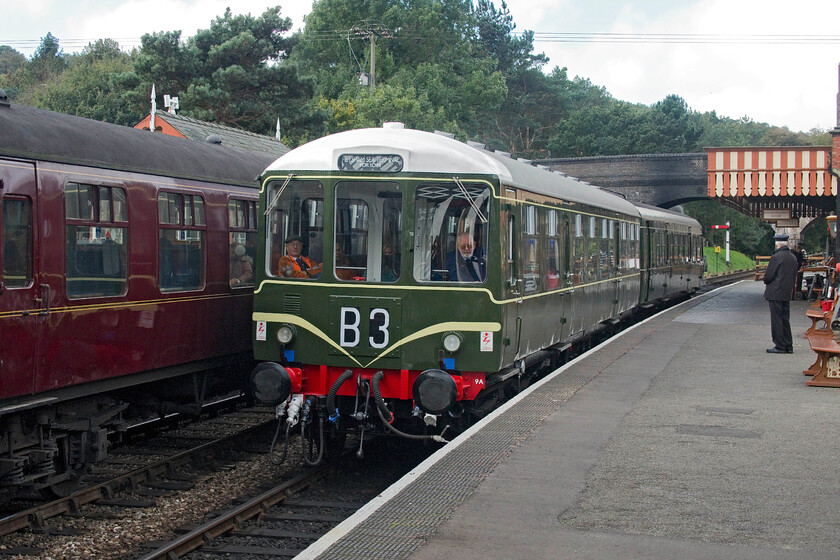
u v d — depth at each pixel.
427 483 6.86
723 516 6.05
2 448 7.72
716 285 48.12
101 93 58.84
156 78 38.00
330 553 5.33
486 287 8.85
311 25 69.88
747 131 102.06
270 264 9.25
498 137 84.31
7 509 8.41
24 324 7.67
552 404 10.16
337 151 9.02
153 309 9.55
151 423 11.57
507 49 87.62
